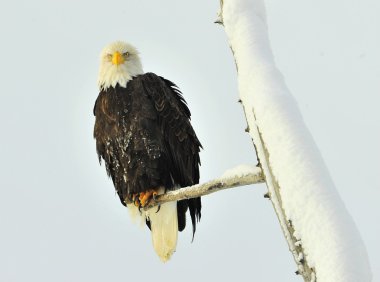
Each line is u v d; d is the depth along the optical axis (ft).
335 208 18.70
